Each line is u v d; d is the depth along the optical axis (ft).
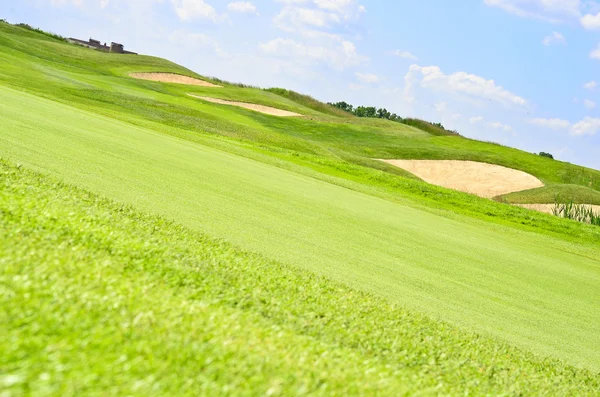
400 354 20.61
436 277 40.52
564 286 49.78
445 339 24.72
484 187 168.76
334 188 78.79
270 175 71.82
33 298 12.39
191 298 18.75
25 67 152.97
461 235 65.26
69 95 126.41
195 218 37.29
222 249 28.04
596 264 69.87
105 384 9.93
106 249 20.66
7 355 9.87
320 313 22.24
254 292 21.88
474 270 46.47
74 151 47.88
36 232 19.16
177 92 211.41
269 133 150.92
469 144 213.25
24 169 31.73
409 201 89.81
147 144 66.74
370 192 87.20
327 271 33.55
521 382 22.58
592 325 38.96
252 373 12.50
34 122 56.95
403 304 30.71
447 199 102.58
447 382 19.89
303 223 46.47
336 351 17.69
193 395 10.78
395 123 257.75
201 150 78.48
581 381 25.75
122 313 13.37
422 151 189.47
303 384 12.81
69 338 11.17
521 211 105.29
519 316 36.19
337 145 182.09
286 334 17.46
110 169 45.01
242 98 238.07
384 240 48.83
